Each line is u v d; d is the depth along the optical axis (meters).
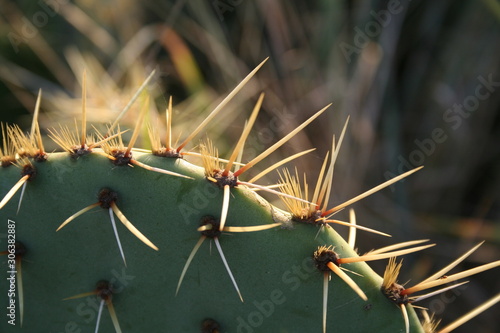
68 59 0.75
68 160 0.44
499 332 0.72
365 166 0.74
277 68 0.81
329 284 0.44
